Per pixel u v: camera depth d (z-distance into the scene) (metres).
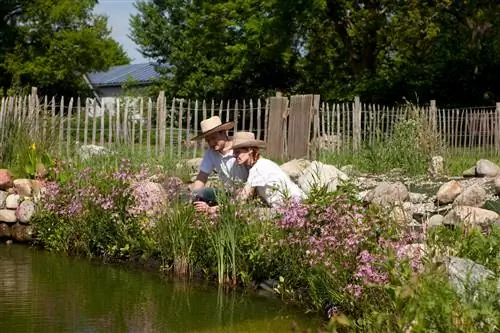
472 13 30.42
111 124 14.53
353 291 5.39
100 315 5.84
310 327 5.49
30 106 12.12
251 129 16.27
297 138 15.83
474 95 30.17
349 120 16.20
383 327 4.53
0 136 11.65
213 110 15.80
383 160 13.48
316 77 37.12
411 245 5.45
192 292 6.64
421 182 11.61
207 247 7.24
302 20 29.66
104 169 8.99
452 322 3.93
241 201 7.18
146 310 6.01
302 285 6.35
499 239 5.54
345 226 5.89
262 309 6.06
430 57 33.47
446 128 19.28
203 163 8.34
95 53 46.00
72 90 47.53
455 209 7.85
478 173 12.02
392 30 33.72
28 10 44.09
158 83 45.00
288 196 6.92
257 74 37.41
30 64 43.50
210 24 37.09
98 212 8.32
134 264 7.88
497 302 4.13
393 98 30.92
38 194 9.52
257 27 32.12
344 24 32.84
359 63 34.12
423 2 31.69
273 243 6.65
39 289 6.72
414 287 4.00
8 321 5.63
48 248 8.83
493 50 30.23
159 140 14.78
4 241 9.46
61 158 10.72
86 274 7.39
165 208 7.80
